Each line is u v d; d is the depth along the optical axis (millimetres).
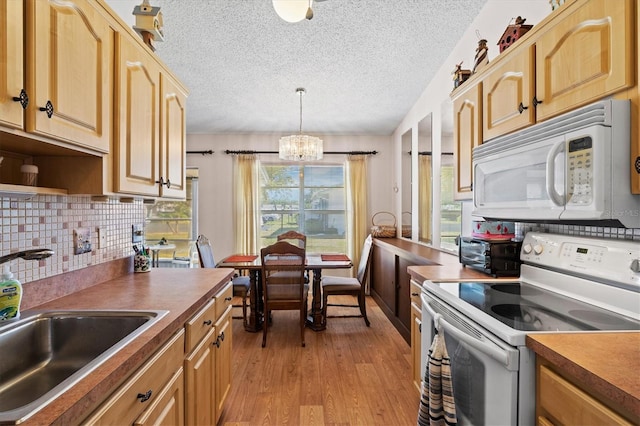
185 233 4910
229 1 1993
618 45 963
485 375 1087
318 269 3248
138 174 1432
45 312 1181
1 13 784
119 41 1277
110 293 1467
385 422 1853
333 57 2684
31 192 985
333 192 5000
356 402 2045
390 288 3553
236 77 3023
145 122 1496
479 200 1642
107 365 784
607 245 1242
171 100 1792
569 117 1087
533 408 946
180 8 2049
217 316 1679
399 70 2936
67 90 995
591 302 1282
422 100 3445
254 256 3777
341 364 2551
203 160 4859
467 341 1124
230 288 1971
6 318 1077
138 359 862
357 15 2152
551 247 1503
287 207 4973
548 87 1250
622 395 651
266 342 2979
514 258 1758
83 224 1562
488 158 1554
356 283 3432
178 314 1158
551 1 1321
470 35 2307
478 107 1758
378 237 4516
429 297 1600
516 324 1060
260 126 4543
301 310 2906
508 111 1488
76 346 1166
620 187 983
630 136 973
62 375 1109
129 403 849
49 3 921
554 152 1126
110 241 1788
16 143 998
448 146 2768
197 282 1696
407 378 2338
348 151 4934
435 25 2297
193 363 1308
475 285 1602
